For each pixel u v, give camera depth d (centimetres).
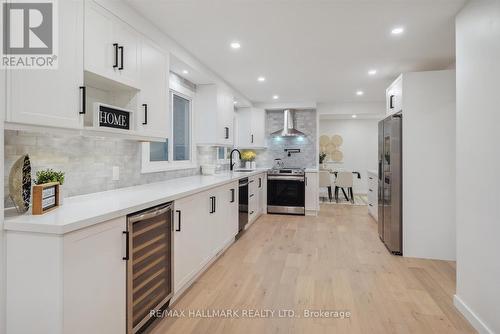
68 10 165
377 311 224
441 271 303
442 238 336
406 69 388
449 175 332
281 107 629
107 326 154
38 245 130
